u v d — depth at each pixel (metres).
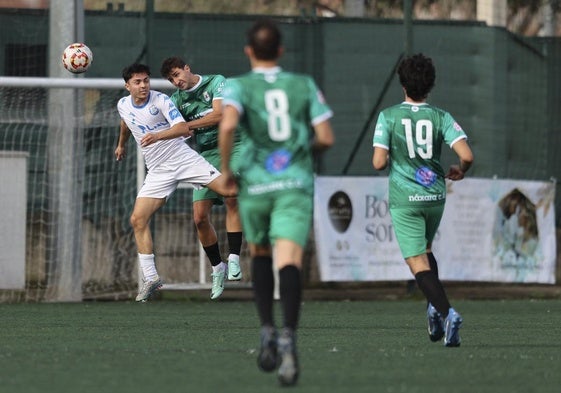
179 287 52.12
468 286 58.41
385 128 27.20
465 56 57.94
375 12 62.34
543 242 55.19
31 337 31.28
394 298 53.22
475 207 53.75
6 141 53.31
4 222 49.97
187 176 35.12
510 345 29.50
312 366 23.70
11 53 54.53
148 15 53.62
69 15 50.28
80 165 50.31
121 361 24.58
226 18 56.09
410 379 21.58
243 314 42.47
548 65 59.22
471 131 57.97
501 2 60.44
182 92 35.88
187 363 24.16
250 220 20.92
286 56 56.69
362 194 52.25
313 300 51.94
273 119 20.50
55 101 49.97
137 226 35.09
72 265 50.09
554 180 55.53
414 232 27.27
